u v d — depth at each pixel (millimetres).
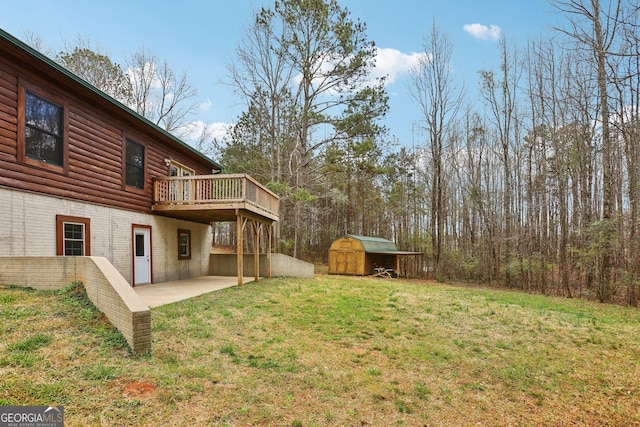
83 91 7906
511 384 4578
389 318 7527
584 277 14812
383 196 29438
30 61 6574
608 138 13047
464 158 22844
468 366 5078
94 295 4891
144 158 10523
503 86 18594
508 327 7363
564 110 15922
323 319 7113
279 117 21109
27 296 5023
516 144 18766
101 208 8680
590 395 4383
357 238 19672
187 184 10891
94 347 3955
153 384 3457
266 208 12742
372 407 3660
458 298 10938
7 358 3445
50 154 7223
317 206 26359
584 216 14859
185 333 5266
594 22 11203
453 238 23547
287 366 4441
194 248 13977
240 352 4809
